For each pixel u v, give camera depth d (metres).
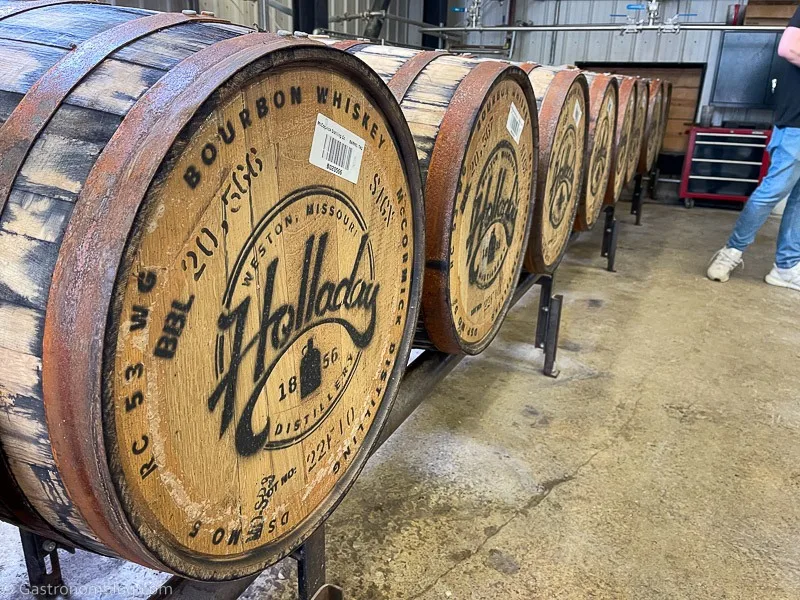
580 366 3.57
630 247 6.48
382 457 2.58
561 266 5.68
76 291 0.76
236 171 0.93
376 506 2.29
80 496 0.86
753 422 3.02
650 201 9.30
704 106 9.07
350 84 1.16
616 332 4.12
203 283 0.92
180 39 1.01
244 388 1.07
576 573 2.02
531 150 2.49
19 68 0.97
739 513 2.35
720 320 4.41
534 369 3.51
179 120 0.79
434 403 3.05
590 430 2.88
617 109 4.48
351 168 1.23
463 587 1.94
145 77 0.91
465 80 1.88
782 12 7.90
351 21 7.14
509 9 9.73
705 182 8.56
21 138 0.87
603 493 2.43
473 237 2.07
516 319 4.26
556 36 9.85
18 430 0.87
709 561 2.10
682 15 9.19
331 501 1.42
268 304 1.08
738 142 8.26
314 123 1.08
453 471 2.52
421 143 1.78
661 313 4.52
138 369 0.84
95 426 0.78
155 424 0.89
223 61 0.87
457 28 8.15
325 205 1.17
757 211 4.99
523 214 2.57
